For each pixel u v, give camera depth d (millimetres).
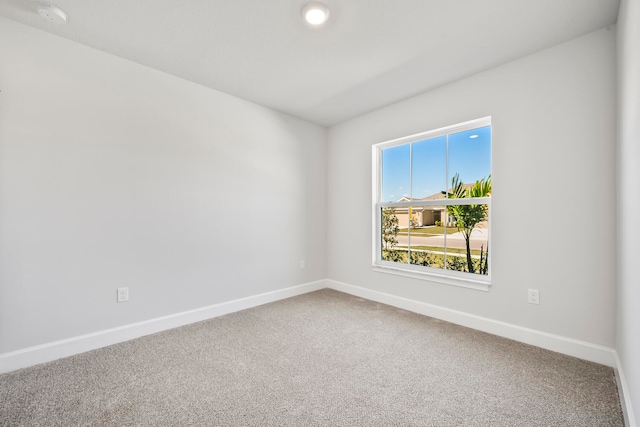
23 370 1803
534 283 2164
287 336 2322
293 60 2291
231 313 2879
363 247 3453
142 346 2146
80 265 2066
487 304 2418
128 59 2277
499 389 1616
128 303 2281
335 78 2572
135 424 1345
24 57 1863
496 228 2363
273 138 3303
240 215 3002
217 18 1798
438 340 2248
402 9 1712
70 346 2012
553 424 1345
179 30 1921
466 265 2650
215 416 1400
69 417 1385
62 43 2002
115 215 2219
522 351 2062
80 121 2066
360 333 2381
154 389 1611
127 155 2277
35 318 1897
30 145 1879
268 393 1581
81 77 2074
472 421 1368
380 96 2938
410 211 3104
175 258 2541
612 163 1840
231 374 1766
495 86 2359
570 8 1694
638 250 1196
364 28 1894
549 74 2090
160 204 2451
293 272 3516
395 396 1558
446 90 2680
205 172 2736
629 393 1411
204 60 2295
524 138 2207
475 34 1949
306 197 3666
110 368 1832
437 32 1933
